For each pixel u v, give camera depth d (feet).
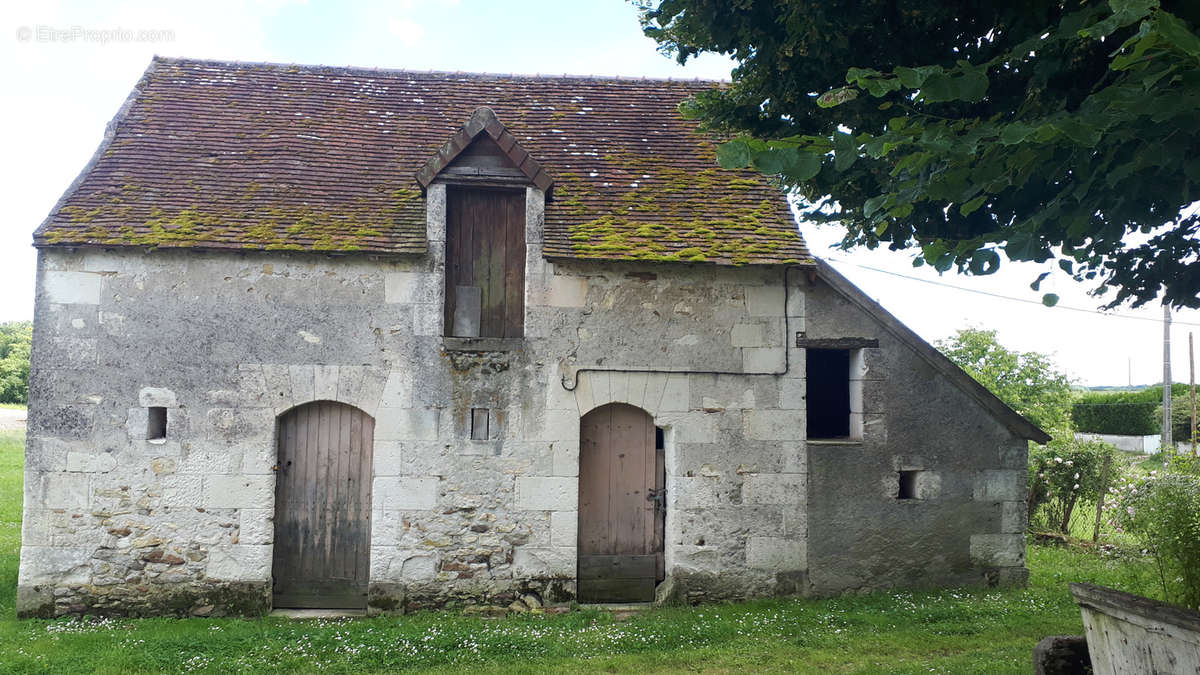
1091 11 12.35
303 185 29.25
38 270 26.07
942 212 19.31
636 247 27.55
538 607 27.02
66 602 25.66
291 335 26.81
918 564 28.86
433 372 27.14
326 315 26.96
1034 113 15.46
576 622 25.14
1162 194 13.96
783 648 22.88
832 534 28.40
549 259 27.20
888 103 17.01
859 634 24.00
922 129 13.29
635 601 28.09
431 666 21.57
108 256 26.32
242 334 26.66
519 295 28.19
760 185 31.53
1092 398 106.93
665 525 28.45
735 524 27.96
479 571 26.89
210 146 30.40
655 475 28.55
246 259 26.78
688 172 31.81
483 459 27.14
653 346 27.91
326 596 27.07
